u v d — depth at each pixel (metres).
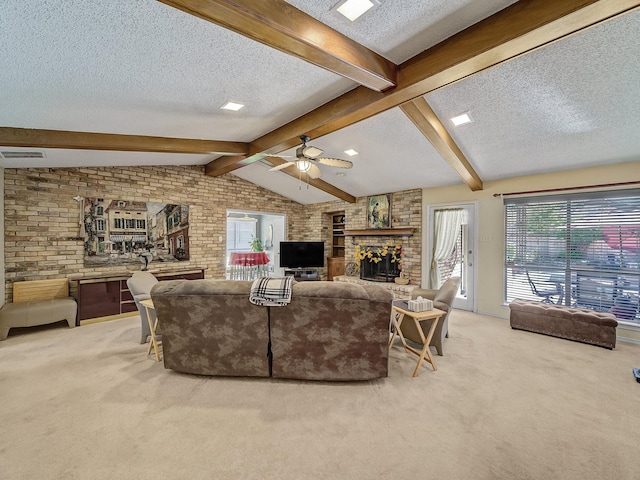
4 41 1.54
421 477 1.53
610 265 3.75
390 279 5.94
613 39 1.95
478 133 3.42
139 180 5.16
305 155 3.39
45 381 2.52
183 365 2.59
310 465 1.60
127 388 2.41
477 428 1.92
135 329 3.96
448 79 2.16
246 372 2.53
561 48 2.08
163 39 1.71
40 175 4.24
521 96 2.68
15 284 4.00
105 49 1.73
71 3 1.33
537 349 3.30
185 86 2.35
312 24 1.72
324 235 7.69
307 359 2.46
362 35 1.93
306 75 2.40
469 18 1.82
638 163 3.54
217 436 1.83
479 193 4.86
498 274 4.68
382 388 2.42
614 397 2.30
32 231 4.18
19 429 1.89
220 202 6.30
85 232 4.59
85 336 3.67
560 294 4.13
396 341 3.60
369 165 4.93
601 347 3.36
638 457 1.67
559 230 4.15
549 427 1.94
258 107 2.97
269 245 9.74
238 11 1.42
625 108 2.65
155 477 1.52
